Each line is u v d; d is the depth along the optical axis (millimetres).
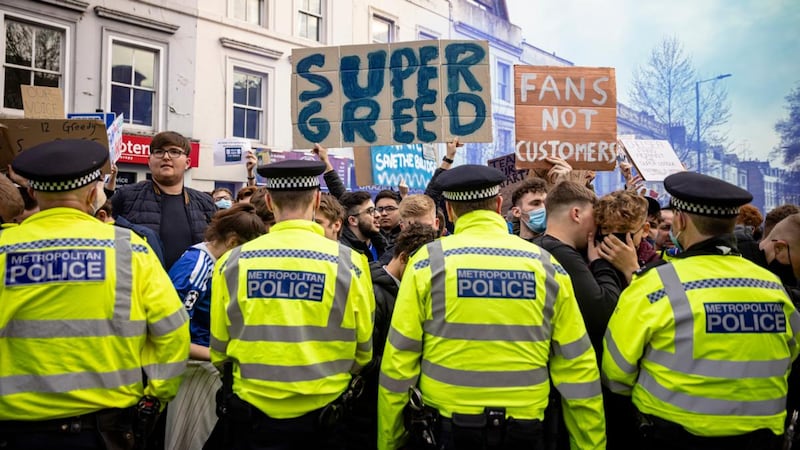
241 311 2061
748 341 1817
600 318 2195
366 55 4309
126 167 10891
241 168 12625
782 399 1870
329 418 2059
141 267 1996
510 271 1996
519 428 1884
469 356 1948
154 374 2014
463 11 18984
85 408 1814
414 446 2092
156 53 11422
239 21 12516
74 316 1817
